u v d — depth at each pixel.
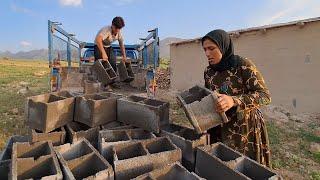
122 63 6.33
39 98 2.97
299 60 10.09
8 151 2.55
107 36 6.62
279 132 7.60
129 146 2.18
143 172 1.94
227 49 2.47
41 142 2.26
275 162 5.59
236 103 2.26
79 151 2.28
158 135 2.56
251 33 11.61
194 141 2.18
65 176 1.83
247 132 2.52
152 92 6.71
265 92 2.39
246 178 1.68
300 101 10.12
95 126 2.78
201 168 2.04
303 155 6.11
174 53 17.05
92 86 5.16
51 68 7.11
